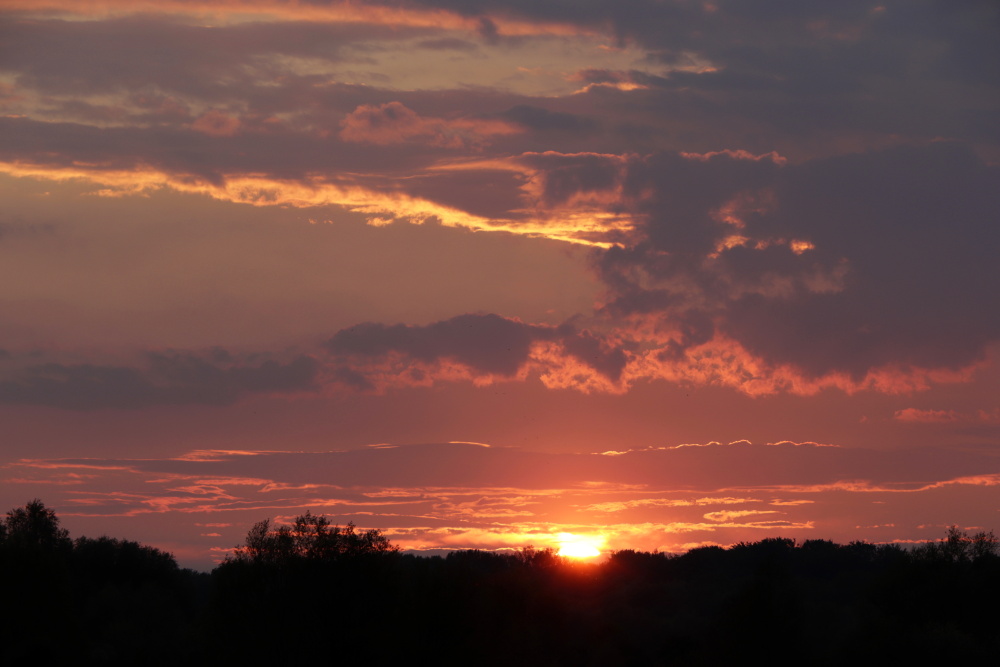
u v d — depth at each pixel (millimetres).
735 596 76812
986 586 75500
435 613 54656
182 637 64625
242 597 53375
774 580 77250
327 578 53562
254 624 53344
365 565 54281
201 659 56594
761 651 72750
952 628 68125
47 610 52562
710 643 78688
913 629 69250
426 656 54344
